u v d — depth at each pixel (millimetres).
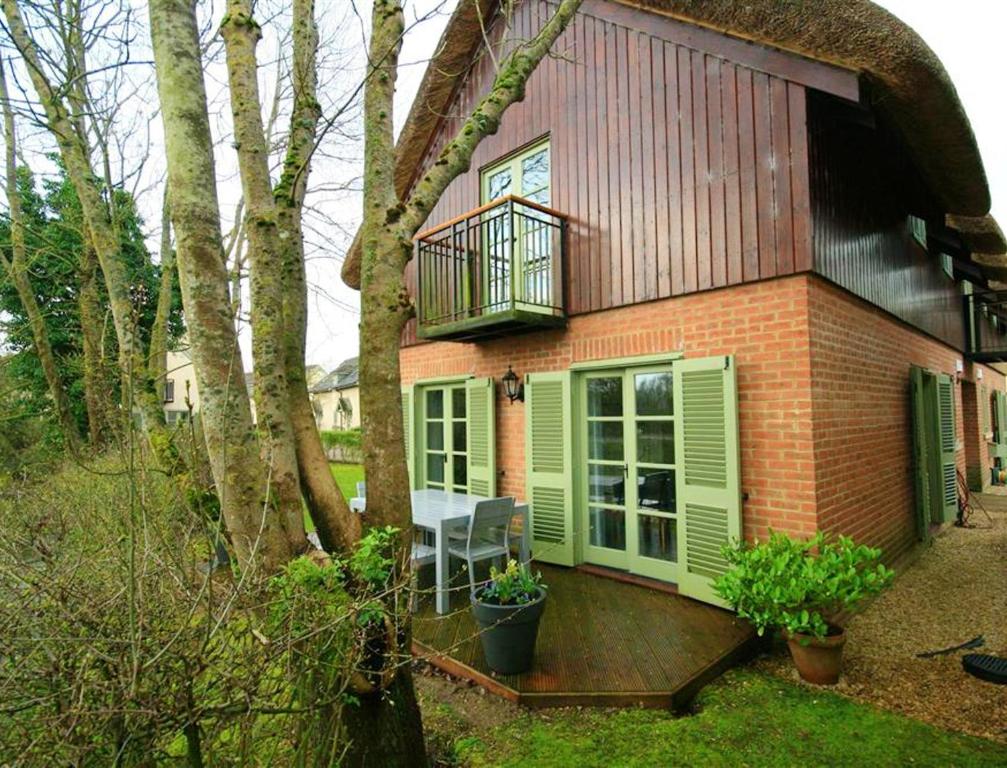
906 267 6367
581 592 4633
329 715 2031
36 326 7434
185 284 1878
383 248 2424
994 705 2963
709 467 4305
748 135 4262
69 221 7277
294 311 2406
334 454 21391
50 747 1393
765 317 4137
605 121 5312
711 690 3201
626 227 5078
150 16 1889
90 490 4359
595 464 5414
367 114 2537
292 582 1779
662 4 4727
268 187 2244
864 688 3184
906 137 4359
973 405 10234
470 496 5734
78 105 3910
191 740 1499
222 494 1843
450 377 6922
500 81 2879
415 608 4184
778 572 3244
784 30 3949
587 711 2988
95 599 1646
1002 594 4703
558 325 5500
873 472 4914
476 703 3123
